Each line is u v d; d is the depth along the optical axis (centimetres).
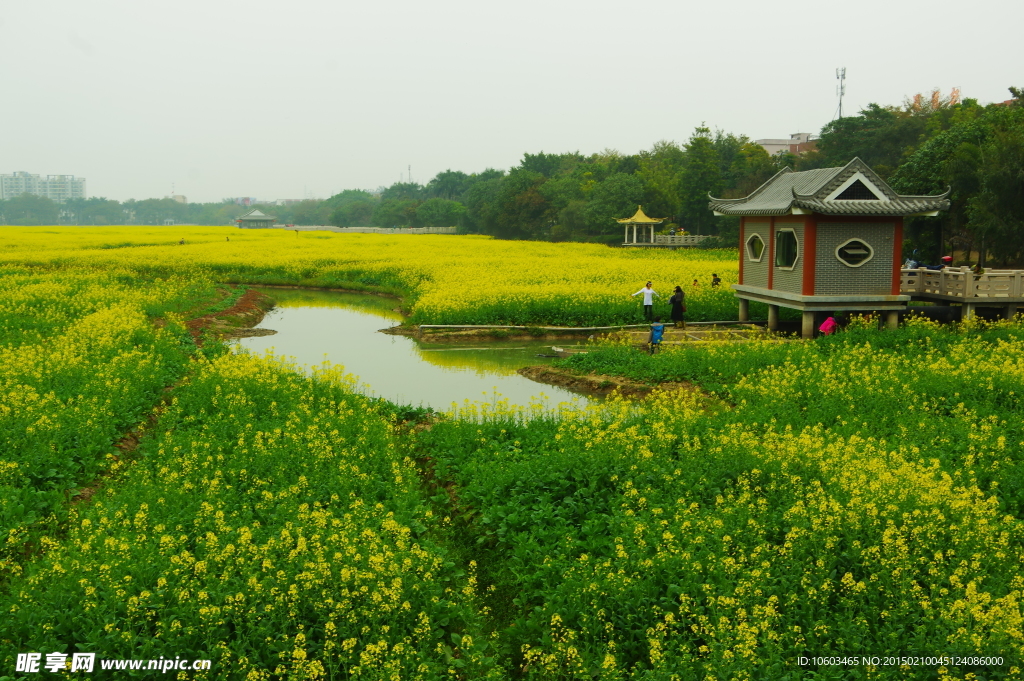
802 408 1488
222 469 1109
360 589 737
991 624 650
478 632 778
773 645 660
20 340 1966
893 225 2316
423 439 1341
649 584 757
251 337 2638
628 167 9775
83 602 707
